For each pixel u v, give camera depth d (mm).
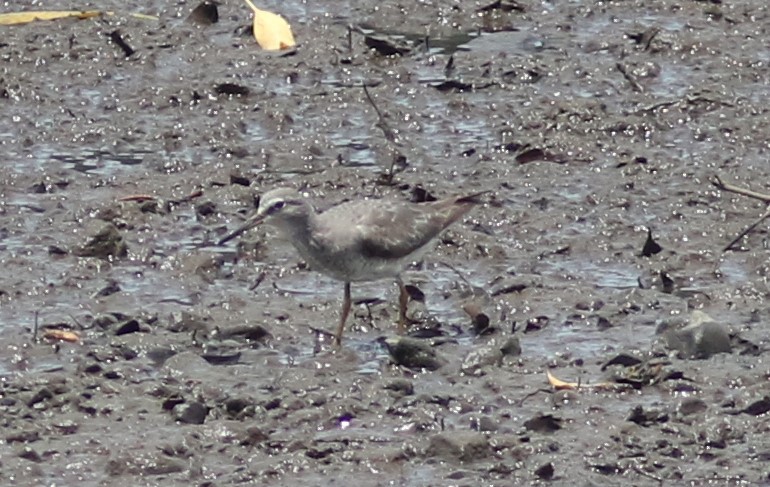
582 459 11992
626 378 13109
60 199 16797
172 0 22531
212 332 13984
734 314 14453
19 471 11727
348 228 13930
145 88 19750
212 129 18656
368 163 17984
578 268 15453
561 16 22156
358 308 14562
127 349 13586
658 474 11820
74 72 20156
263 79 20109
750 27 21672
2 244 15797
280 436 12289
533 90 19844
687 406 12641
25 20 21562
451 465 11922
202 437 12188
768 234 16094
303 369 13352
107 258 15562
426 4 22391
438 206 14625
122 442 12109
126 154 18125
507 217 16469
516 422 12539
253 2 22641
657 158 17984
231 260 15609
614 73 20297
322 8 22453
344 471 11812
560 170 17688
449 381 13219
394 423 12492
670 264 15469
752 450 12141
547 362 13539
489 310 14555
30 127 18719
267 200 13945
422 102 19500
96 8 22219
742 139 18516
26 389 12812
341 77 20219
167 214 16609
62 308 14508
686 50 20812
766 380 13141
